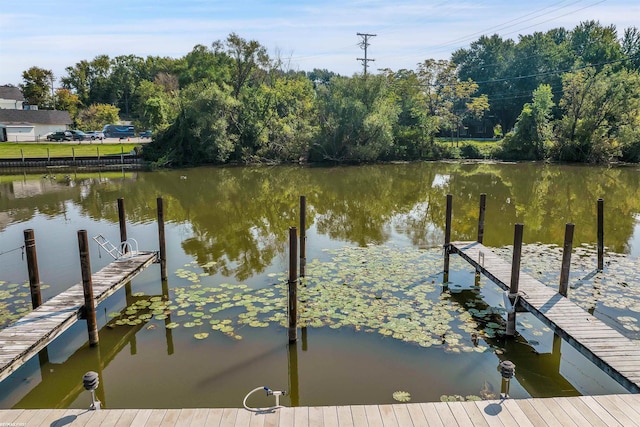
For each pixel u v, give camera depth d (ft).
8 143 171.73
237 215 74.02
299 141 151.74
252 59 171.42
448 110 189.88
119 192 95.40
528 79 214.07
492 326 34.04
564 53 221.25
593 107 140.56
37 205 81.15
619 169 128.88
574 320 29.17
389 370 28.43
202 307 37.52
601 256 45.06
